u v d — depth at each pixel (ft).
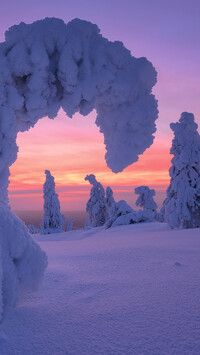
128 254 16.29
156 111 13.05
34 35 11.25
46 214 115.96
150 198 104.58
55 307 7.78
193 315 6.82
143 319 6.70
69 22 12.13
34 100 11.27
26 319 6.95
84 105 12.55
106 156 13.71
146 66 12.51
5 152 10.83
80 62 12.09
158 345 5.47
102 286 9.73
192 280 9.96
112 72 12.25
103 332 6.10
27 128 12.53
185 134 61.05
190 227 57.82
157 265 12.88
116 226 79.36
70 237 84.69
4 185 11.37
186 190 59.06
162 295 8.39
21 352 5.38
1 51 11.41
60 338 5.90
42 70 11.16
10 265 8.26
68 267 13.41
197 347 5.34
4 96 10.69
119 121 12.82
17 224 9.04
